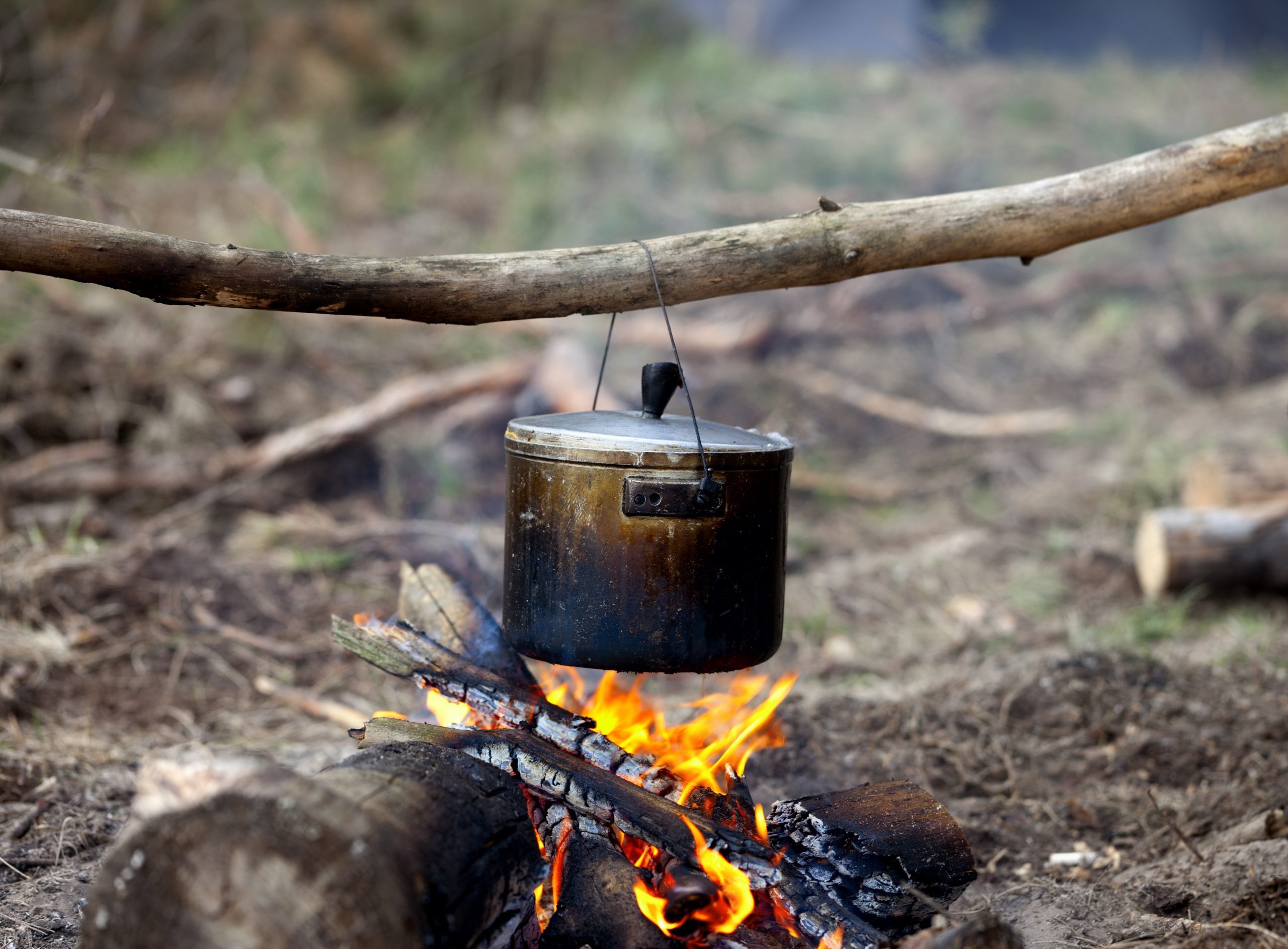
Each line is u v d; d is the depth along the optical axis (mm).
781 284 1548
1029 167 4984
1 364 3127
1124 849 1755
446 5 6094
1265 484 2713
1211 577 2523
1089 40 6562
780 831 1517
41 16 5281
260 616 2348
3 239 1385
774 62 5910
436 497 3105
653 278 1511
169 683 2102
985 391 3969
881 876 1461
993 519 3180
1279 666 2156
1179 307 4391
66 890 1630
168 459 2959
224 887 1245
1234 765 1896
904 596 2650
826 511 3277
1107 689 2031
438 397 3162
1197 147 1576
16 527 2576
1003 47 6539
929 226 1555
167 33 5598
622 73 5848
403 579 1769
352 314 1478
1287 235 4793
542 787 1472
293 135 5145
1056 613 2547
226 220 4434
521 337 3918
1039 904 1635
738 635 1447
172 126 5250
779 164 4992
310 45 5797
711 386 3701
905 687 2166
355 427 3029
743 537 1442
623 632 1434
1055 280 4488
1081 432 3658
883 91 5605
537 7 6086
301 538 2713
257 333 3693
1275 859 1598
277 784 1267
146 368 3291
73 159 2449
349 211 4766
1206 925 1550
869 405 3730
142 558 2451
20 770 1839
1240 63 6289
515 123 5543
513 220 4742
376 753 1407
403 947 1243
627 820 1445
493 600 2381
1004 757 1925
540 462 1452
